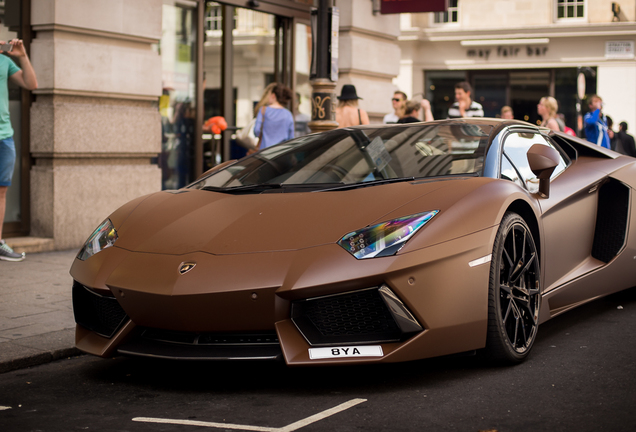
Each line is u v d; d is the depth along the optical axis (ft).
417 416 8.26
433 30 67.36
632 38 63.21
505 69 67.10
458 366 10.32
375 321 9.16
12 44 18.83
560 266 12.32
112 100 22.79
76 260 10.92
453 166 11.25
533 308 11.08
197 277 9.11
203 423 8.18
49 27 21.04
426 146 11.97
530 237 10.91
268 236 9.53
